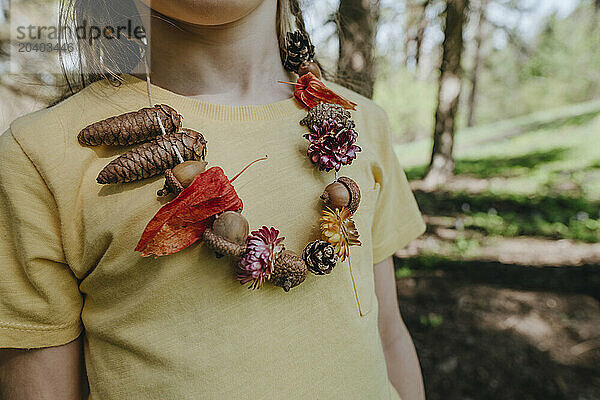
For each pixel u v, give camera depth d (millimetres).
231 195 347
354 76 808
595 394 1688
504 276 2521
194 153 356
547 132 6234
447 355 1922
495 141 6645
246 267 341
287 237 380
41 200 359
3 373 391
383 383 436
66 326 383
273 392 369
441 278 2543
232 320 362
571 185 4016
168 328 356
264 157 387
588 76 9859
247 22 403
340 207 388
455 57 4402
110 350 368
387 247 521
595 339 1960
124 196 356
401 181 535
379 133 493
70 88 429
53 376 388
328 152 392
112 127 353
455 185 4434
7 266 365
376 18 1663
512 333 2029
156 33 393
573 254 2744
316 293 392
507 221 3361
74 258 367
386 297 530
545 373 1793
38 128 366
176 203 332
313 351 387
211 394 353
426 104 8023
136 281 357
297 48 452
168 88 404
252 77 420
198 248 358
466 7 4074
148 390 354
